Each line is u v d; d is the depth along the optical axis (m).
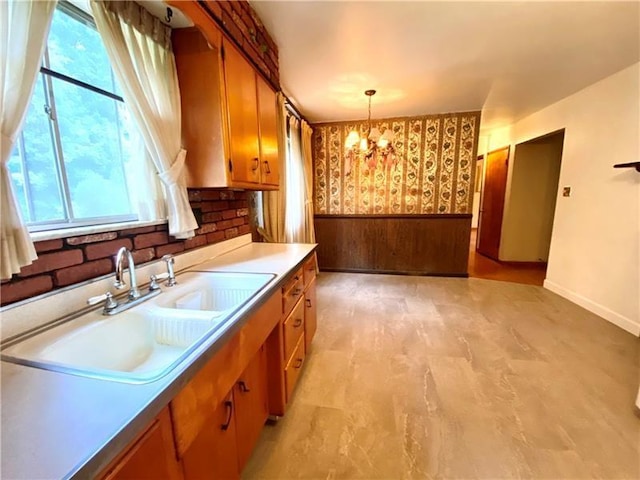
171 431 0.67
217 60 1.36
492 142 5.37
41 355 0.76
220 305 1.47
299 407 1.69
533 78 2.76
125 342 1.00
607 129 2.76
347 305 3.20
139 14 1.19
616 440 1.44
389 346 2.34
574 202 3.19
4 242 0.73
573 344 2.33
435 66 2.47
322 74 2.60
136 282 1.23
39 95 0.96
